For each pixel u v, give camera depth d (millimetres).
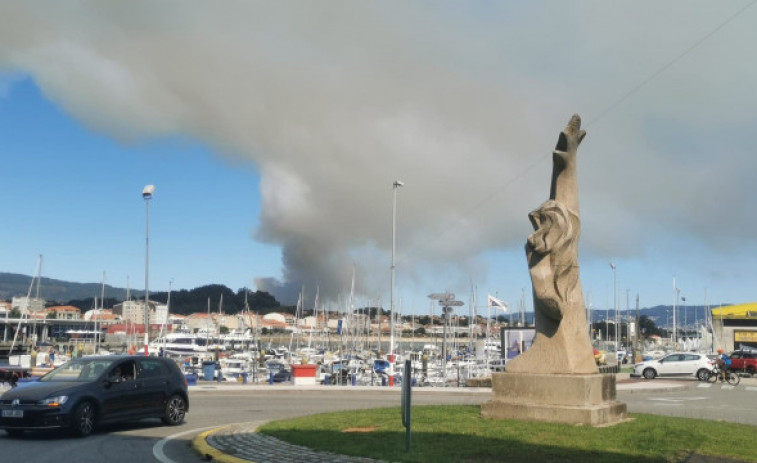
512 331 36219
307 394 28484
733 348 65062
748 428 12875
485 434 11500
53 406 13844
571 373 13242
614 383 14094
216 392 29391
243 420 17672
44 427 13727
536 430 11734
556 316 13602
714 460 9492
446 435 11586
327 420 14406
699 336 103938
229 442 12266
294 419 14938
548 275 13656
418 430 12297
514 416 13336
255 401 24078
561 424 12500
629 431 11734
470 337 74312
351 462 9922
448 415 14211
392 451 10367
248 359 68875
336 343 106438
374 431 12461
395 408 16859
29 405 13781
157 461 11180
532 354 13781
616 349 78250
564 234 13680
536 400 13289
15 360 58531
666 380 39250
